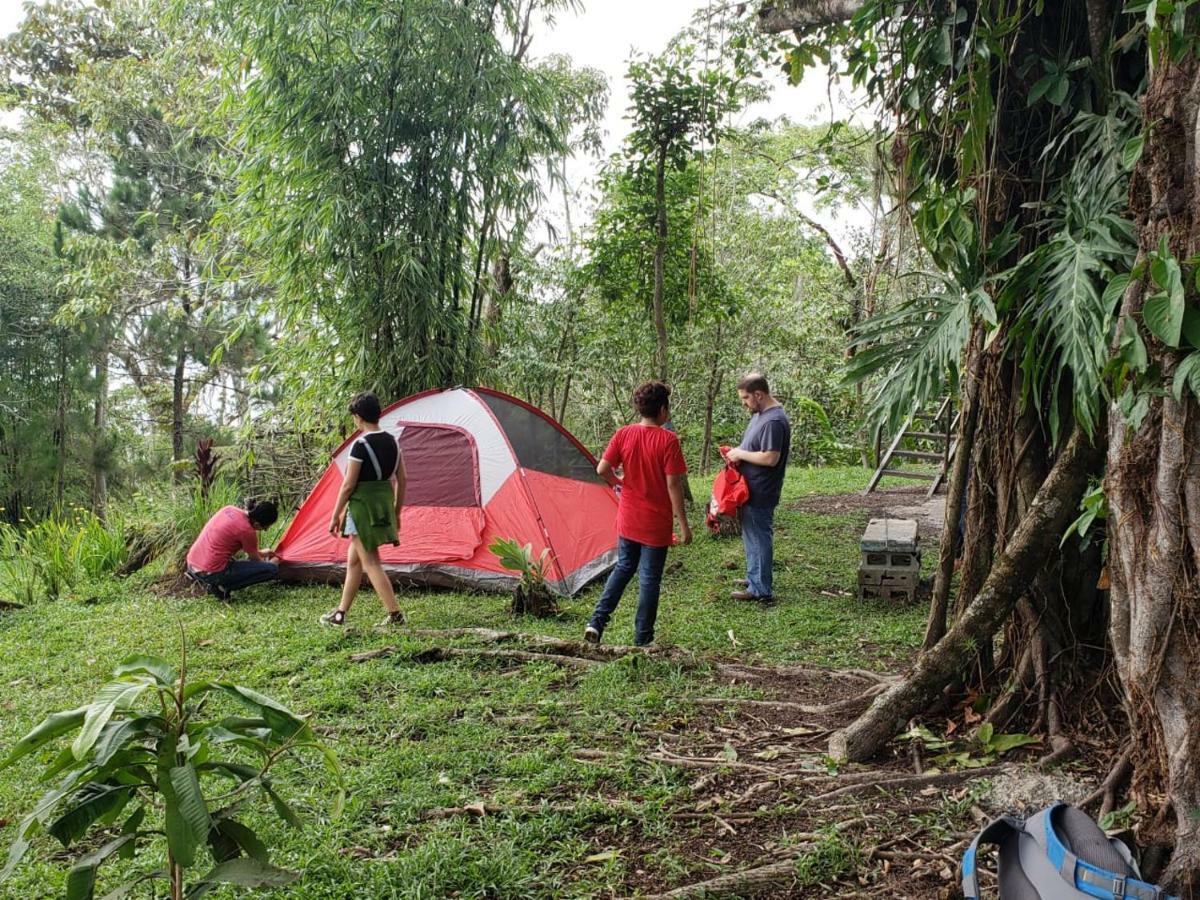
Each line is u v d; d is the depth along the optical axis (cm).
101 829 345
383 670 527
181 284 2059
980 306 383
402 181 950
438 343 998
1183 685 263
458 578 741
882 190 512
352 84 898
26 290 2208
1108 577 374
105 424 2541
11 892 299
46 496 2161
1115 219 359
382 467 626
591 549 780
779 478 692
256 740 209
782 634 602
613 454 571
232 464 1195
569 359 1551
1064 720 403
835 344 1834
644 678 505
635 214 1099
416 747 416
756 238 1795
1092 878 209
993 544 442
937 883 299
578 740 422
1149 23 252
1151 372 264
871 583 690
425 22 908
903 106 438
